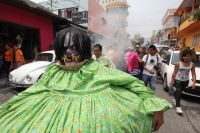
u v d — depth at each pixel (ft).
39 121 2.83
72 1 53.26
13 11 24.18
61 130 2.64
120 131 2.79
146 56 13.44
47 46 32.17
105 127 2.70
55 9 55.83
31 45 31.96
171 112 12.23
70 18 54.34
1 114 3.43
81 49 3.55
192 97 15.92
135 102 3.23
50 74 3.67
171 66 18.29
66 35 3.58
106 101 3.07
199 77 14.28
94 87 3.23
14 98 3.66
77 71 3.51
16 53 21.42
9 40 28.14
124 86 3.51
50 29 32.81
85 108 2.90
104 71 3.50
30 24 27.58
